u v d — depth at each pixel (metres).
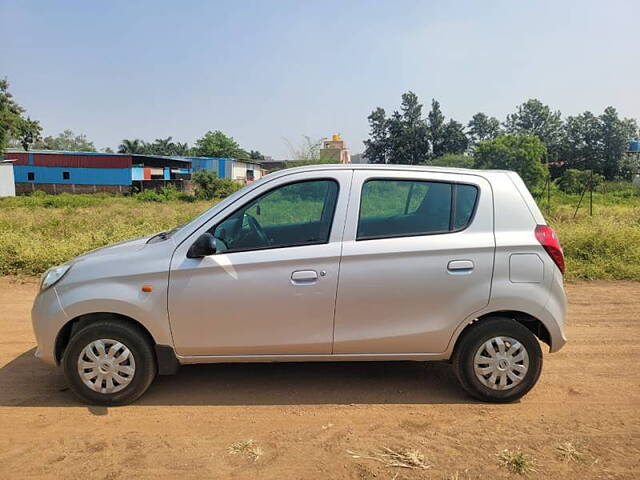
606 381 4.33
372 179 3.82
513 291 3.72
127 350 3.69
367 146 70.25
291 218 3.80
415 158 68.44
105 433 3.37
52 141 100.56
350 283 3.67
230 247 3.73
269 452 3.16
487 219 3.81
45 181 47.34
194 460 3.05
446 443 3.28
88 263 3.75
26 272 8.35
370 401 3.89
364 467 3.00
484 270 3.72
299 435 3.37
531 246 3.76
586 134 69.44
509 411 3.75
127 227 11.82
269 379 4.27
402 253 3.68
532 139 42.12
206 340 3.70
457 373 3.87
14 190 44.59
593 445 3.27
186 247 3.70
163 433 3.38
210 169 61.59
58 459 3.06
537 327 3.97
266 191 3.80
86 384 3.71
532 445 3.26
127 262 3.69
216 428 3.45
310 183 3.82
